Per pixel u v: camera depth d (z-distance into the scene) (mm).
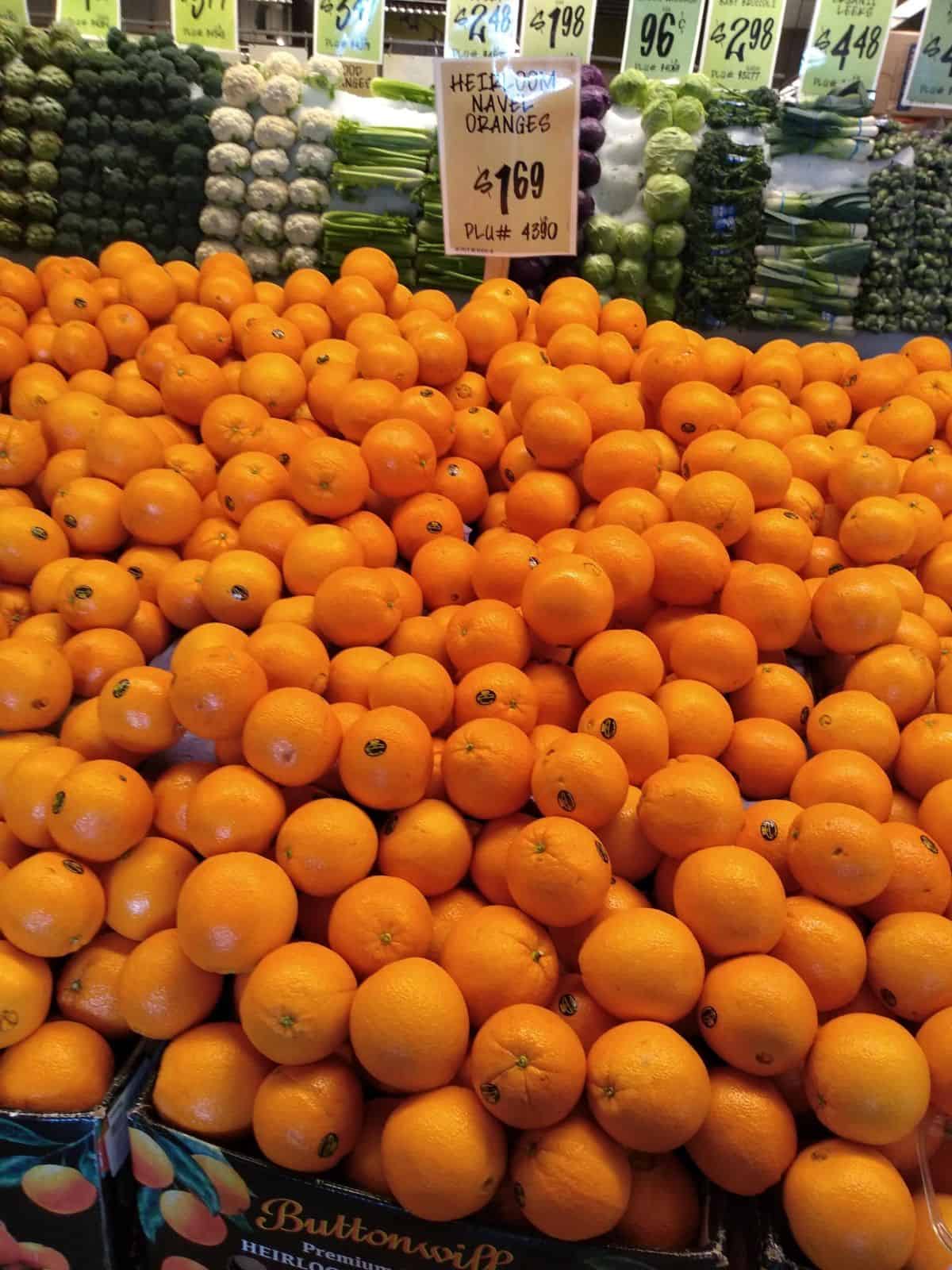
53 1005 1412
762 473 1921
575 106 2623
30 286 2641
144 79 3600
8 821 1450
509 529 2035
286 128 3680
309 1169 1200
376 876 1350
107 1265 1348
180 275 2734
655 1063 1112
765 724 1617
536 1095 1104
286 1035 1175
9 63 3600
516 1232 1182
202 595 1801
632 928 1219
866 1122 1149
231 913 1221
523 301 2682
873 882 1294
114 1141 1312
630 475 1906
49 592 1835
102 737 1534
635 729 1440
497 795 1396
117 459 2012
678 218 3639
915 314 3623
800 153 3588
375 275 2705
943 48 3529
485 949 1235
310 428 2295
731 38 3732
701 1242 1178
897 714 1701
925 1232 1187
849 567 1958
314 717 1387
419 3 4719
